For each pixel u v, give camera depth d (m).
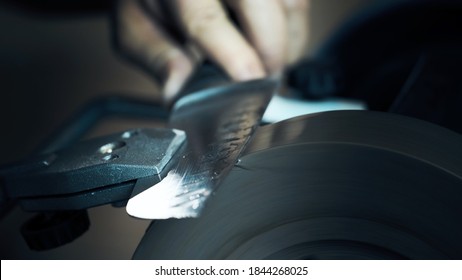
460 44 0.91
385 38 1.02
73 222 0.47
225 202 0.43
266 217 0.44
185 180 0.41
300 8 1.00
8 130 1.75
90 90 1.89
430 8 0.97
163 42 1.05
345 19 1.13
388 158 0.42
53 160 0.49
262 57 0.89
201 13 0.86
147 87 1.87
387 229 0.43
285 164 0.43
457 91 0.63
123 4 1.12
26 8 1.68
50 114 1.80
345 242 0.44
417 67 0.69
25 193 0.48
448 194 0.42
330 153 0.43
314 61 0.94
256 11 0.86
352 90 1.02
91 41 2.15
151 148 0.47
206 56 0.87
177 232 0.42
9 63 2.07
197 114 0.61
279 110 0.85
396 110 0.60
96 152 0.49
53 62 2.06
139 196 0.40
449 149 0.44
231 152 0.44
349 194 0.43
